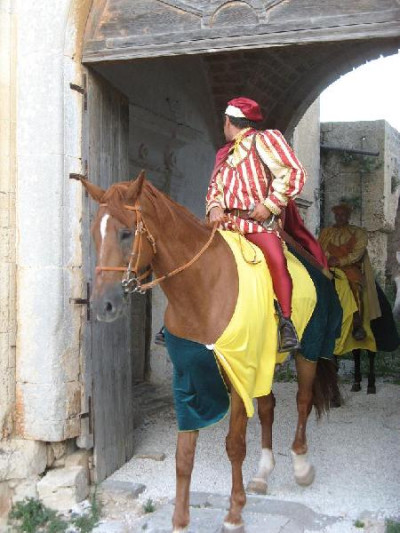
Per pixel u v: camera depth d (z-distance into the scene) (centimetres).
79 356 495
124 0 489
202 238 384
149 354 777
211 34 470
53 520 451
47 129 480
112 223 343
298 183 414
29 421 480
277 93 853
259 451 566
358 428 631
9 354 482
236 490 402
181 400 381
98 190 355
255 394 396
